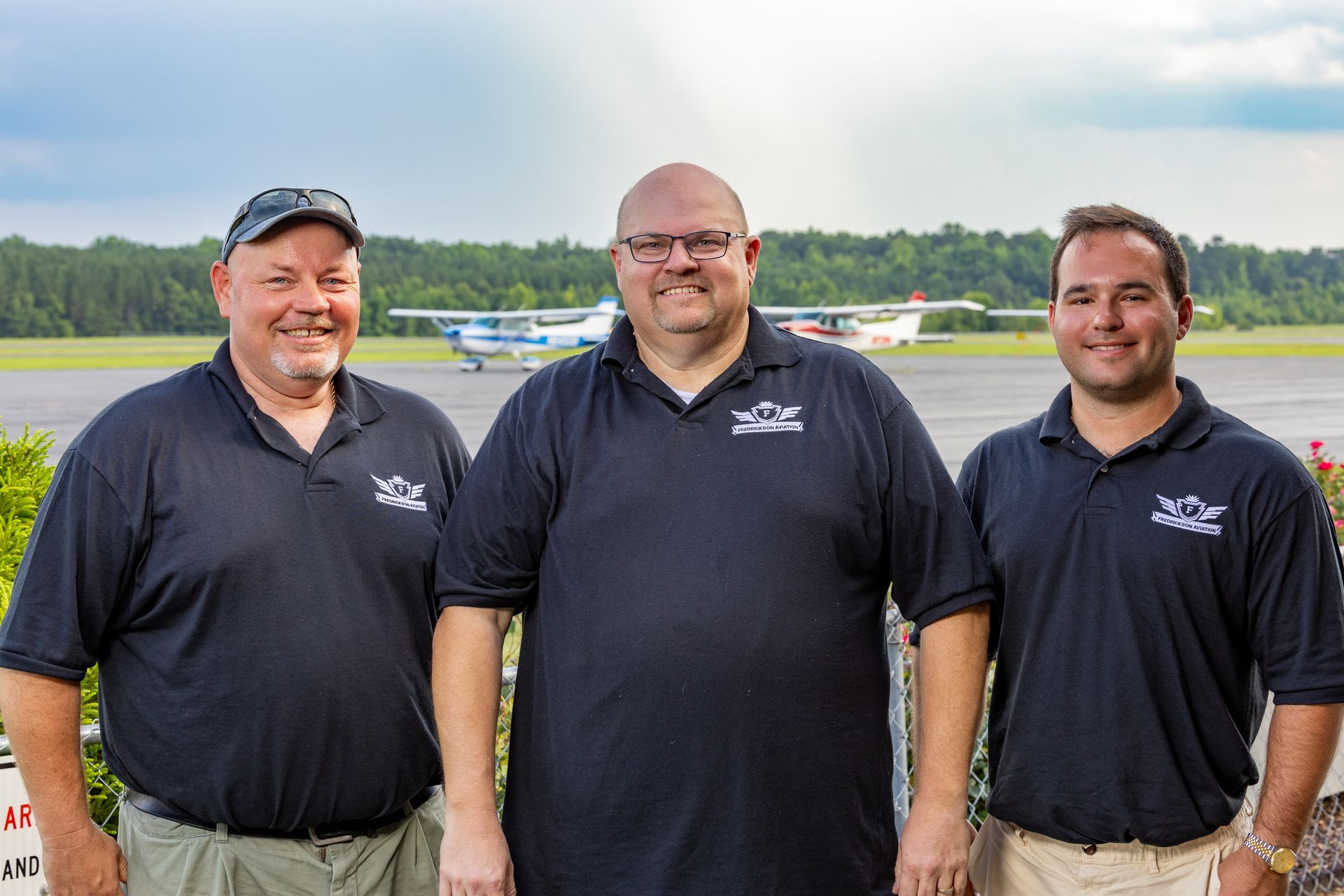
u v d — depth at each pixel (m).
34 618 1.77
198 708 1.82
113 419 1.85
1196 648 1.79
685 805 1.71
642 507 1.75
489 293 95.56
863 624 1.80
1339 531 4.32
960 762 1.79
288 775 1.83
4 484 3.18
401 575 1.95
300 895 1.90
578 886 1.76
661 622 1.71
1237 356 54.53
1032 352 63.09
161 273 93.56
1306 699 1.75
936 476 1.85
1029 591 1.89
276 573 1.84
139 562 1.84
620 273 1.85
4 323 84.81
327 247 1.93
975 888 2.10
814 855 1.74
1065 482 1.89
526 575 1.85
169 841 1.88
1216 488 1.79
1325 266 114.12
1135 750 1.80
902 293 108.50
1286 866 1.78
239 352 1.94
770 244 124.44
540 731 1.82
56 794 1.80
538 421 1.84
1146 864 1.83
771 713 1.71
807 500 1.74
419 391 30.00
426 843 2.05
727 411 1.79
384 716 1.91
